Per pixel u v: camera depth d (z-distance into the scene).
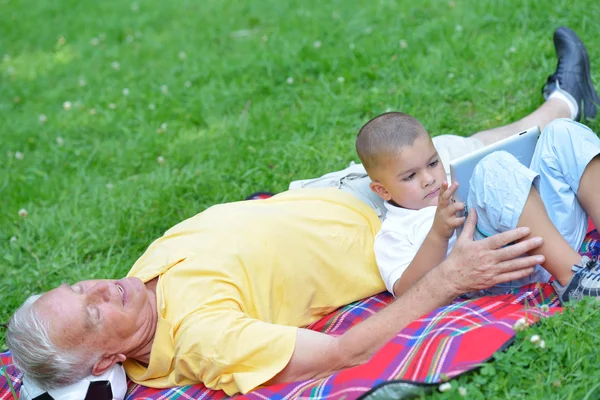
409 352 2.49
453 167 2.81
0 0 8.95
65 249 4.33
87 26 7.77
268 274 3.00
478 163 2.75
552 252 2.62
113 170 5.12
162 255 3.05
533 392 2.29
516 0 5.43
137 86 6.20
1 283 4.07
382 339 2.65
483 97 4.75
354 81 5.37
